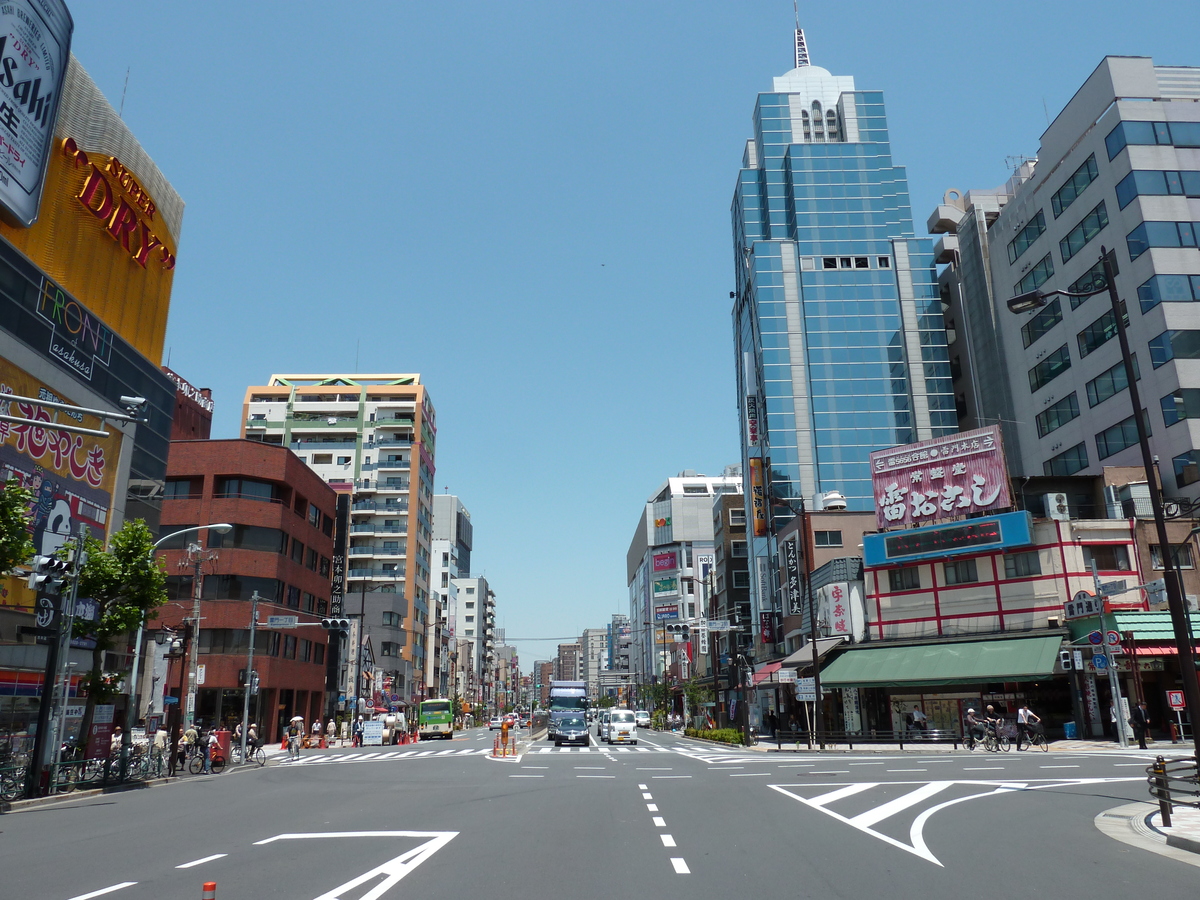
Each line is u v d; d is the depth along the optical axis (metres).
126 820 16.61
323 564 69.75
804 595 56.22
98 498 36.19
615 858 11.13
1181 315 50.19
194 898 8.94
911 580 43.97
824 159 92.00
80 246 36.09
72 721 31.98
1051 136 63.16
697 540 155.62
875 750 35.75
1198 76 57.34
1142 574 38.91
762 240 90.62
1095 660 32.75
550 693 52.94
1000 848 11.77
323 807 18.11
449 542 135.75
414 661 101.69
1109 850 11.59
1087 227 58.06
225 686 53.69
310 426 105.88
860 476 82.25
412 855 11.47
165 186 42.91
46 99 32.19
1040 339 64.44
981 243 75.81
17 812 18.69
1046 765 25.09
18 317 31.34
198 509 56.75
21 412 31.47
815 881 9.61
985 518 41.06
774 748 40.41
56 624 22.30
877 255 88.62
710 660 88.94
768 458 83.00
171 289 43.94
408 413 107.00
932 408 83.12
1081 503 47.06
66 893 9.35
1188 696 14.52
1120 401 54.03
